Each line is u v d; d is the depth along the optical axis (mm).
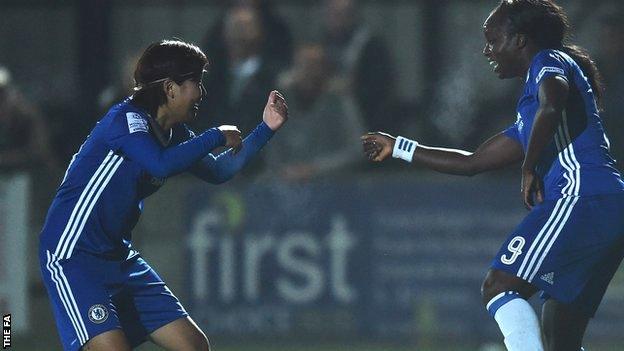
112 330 18516
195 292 34406
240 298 34344
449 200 33719
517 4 19203
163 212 34188
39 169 33688
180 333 19438
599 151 18703
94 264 18844
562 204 18422
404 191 33906
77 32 42344
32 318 33500
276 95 20469
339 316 34094
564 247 18312
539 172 18938
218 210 34344
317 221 34188
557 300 18656
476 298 33625
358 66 38406
